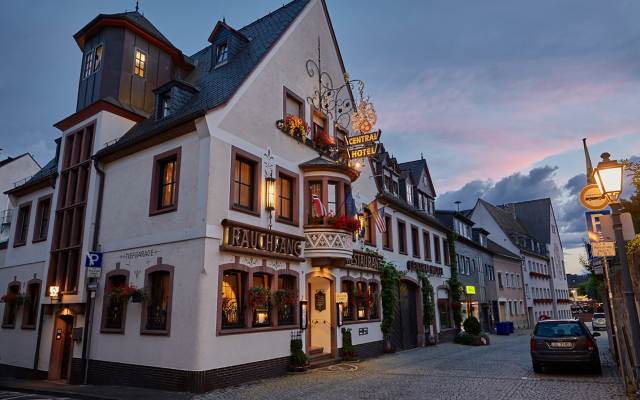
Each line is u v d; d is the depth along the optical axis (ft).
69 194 51.67
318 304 52.13
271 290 42.55
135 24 56.59
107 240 45.27
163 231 39.75
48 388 40.60
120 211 44.80
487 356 55.16
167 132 41.06
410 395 30.60
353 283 57.11
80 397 35.78
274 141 46.14
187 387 34.14
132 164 45.11
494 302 123.95
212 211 37.17
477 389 32.14
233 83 43.93
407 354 61.05
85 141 51.72
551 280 184.24
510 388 32.17
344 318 54.24
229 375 36.29
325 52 59.31
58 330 49.52
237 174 41.52
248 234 39.73
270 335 41.37
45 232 56.85
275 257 42.78
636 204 34.09
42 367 49.93
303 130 49.32
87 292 44.70
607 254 27.14
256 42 53.31
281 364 42.24
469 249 109.91
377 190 67.15
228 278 38.73
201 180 37.78
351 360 51.34
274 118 46.75
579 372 38.58
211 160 37.91
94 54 57.26
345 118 61.93
